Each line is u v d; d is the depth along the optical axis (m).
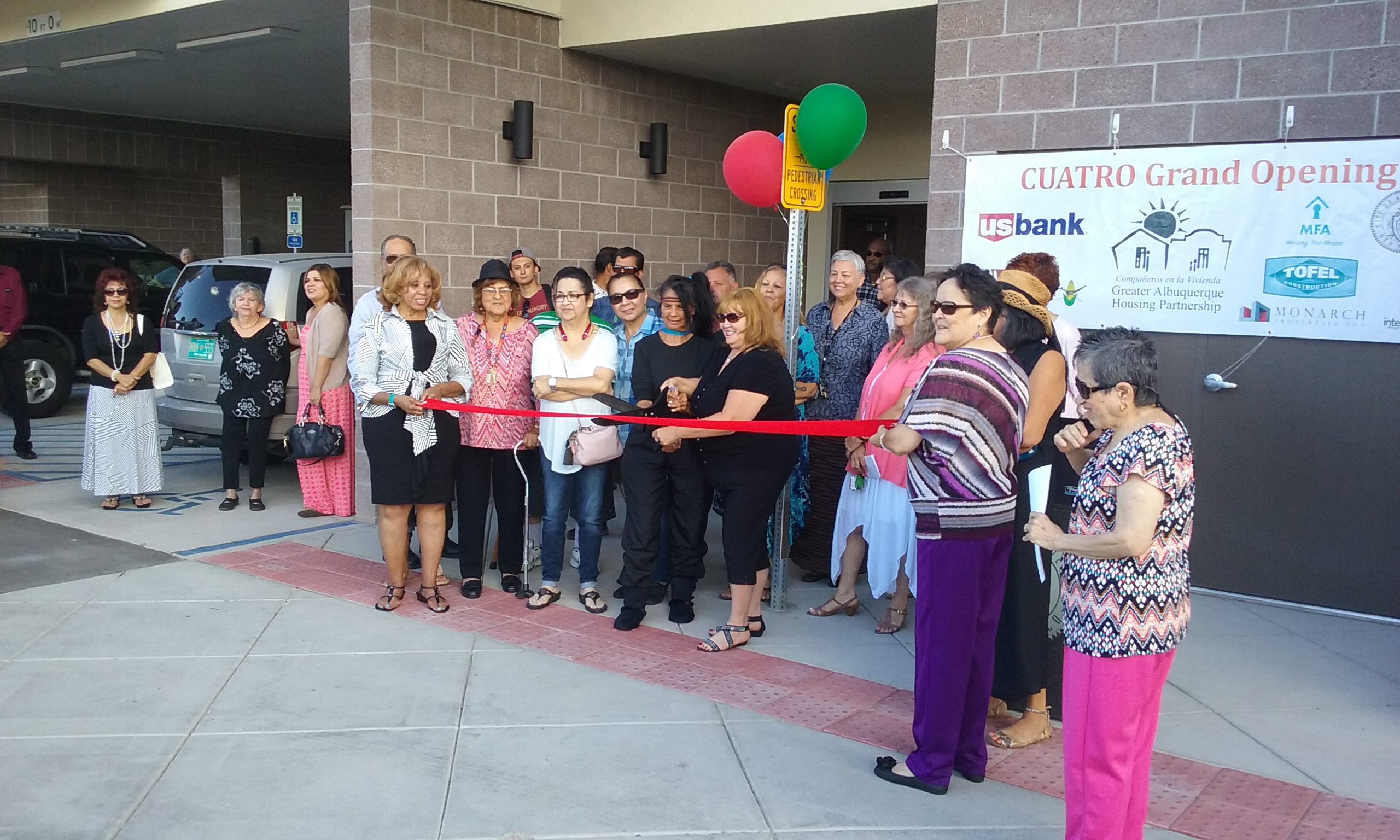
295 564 6.66
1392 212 5.41
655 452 5.48
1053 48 6.11
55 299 12.42
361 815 3.66
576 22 8.42
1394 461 5.57
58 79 12.94
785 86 10.00
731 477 5.17
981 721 3.91
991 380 3.59
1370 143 5.40
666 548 6.11
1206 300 5.88
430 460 5.61
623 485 5.69
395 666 5.01
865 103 10.69
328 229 18.95
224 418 8.03
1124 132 5.96
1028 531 3.15
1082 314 6.19
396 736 4.26
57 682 4.78
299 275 8.83
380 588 6.21
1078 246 6.14
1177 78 5.81
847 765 4.06
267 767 4.00
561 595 6.15
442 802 3.74
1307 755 4.14
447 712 4.50
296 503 8.38
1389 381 5.54
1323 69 5.47
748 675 4.95
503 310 5.92
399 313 5.65
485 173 8.12
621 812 3.69
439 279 5.72
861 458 5.48
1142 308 6.04
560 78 8.57
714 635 5.29
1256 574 5.96
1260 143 5.65
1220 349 5.91
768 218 10.72
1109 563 3.06
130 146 16.42
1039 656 4.23
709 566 6.89
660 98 9.41
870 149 10.72
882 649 5.34
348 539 7.30
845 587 5.83
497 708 4.54
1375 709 4.59
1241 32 5.64
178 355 8.90
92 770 3.97
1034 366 3.97
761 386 4.96
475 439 5.88
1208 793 3.83
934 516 3.68
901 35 7.73
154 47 10.83
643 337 5.86
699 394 5.20
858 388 6.07
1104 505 3.04
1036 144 6.21
